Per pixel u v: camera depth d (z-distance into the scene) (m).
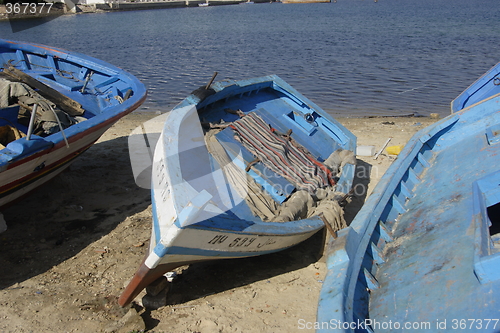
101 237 6.46
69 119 7.20
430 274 3.53
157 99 15.79
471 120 6.29
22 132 6.66
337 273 3.45
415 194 5.30
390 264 4.01
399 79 19.12
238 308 5.07
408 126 12.58
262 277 5.73
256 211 5.50
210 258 4.82
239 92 7.69
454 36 33.31
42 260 5.87
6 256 5.91
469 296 3.07
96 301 5.09
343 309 3.01
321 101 15.83
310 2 88.06
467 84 18.22
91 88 9.17
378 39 32.00
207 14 58.78
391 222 4.77
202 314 4.94
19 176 5.67
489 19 46.50
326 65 22.19
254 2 89.12
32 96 7.06
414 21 45.91
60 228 6.67
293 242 5.53
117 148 10.20
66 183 7.98
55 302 5.04
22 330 4.58
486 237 3.58
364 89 17.47
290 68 21.41
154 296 5.04
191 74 19.89
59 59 9.94
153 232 5.02
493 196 4.29
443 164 5.72
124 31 36.81
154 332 4.64
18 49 10.01
